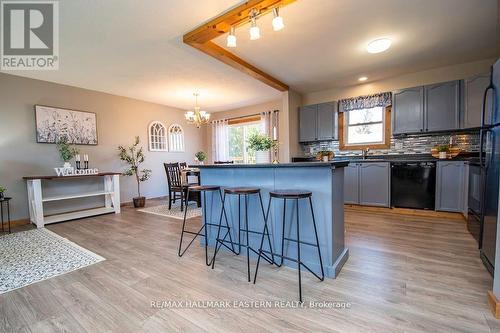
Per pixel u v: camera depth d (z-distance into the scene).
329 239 1.92
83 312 1.53
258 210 2.32
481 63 3.62
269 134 5.91
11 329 1.39
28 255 2.46
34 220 3.68
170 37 2.73
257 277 1.94
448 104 3.68
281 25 2.09
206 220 2.72
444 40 2.97
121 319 1.45
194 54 3.19
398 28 2.67
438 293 1.63
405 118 4.04
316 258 1.99
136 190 5.50
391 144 4.45
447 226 3.13
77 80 4.12
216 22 2.34
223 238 2.58
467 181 3.11
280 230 2.19
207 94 5.21
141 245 2.72
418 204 3.72
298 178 2.06
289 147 4.95
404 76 4.21
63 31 2.58
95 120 4.75
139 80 4.20
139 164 5.55
